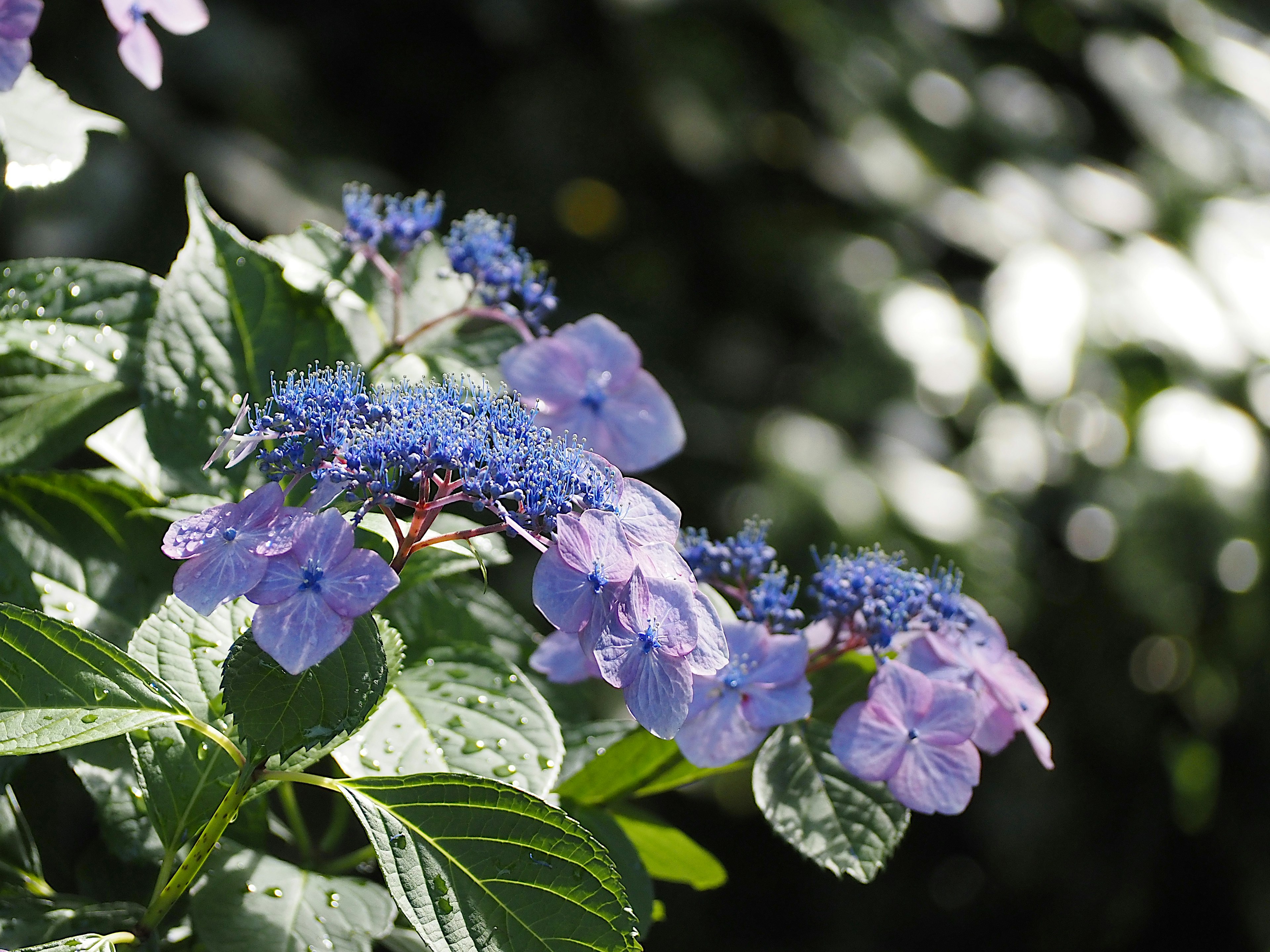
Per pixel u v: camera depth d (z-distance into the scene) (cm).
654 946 233
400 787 92
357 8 222
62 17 167
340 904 96
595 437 103
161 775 95
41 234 151
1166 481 199
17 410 101
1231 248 213
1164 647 225
